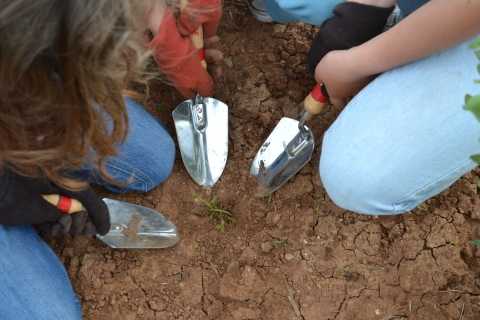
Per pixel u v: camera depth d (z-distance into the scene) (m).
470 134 1.26
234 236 1.80
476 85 1.25
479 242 1.02
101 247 1.76
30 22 0.78
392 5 1.40
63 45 0.83
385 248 1.73
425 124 1.30
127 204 1.78
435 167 1.35
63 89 0.91
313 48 1.58
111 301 1.71
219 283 1.73
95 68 0.88
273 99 1.97
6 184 1.27
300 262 1.74
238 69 2.03
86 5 0.80
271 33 2.07
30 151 1.03
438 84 1.29
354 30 1.42
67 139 1.02
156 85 1.98
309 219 1.80
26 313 1.38
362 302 1.67
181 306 1.71
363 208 1.53
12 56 0.81
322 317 1.67
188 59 1.57
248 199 1.84
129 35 0.94
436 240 1.71
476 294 1.65
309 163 1.87
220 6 1.61
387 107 1.37
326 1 1.52
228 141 1.94
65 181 1.25
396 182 1.39
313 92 1.59
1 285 1.36
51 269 1.55
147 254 1.77
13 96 0.90
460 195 1.77
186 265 1.76
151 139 1.71
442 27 1.10
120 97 1.02
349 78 1.41
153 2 1.28
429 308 1.64
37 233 1.67
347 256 1.73
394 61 1.28
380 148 1.37
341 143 1.47
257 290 1.71
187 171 1.89
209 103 1.87
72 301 1.57
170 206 1.84
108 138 1.12
